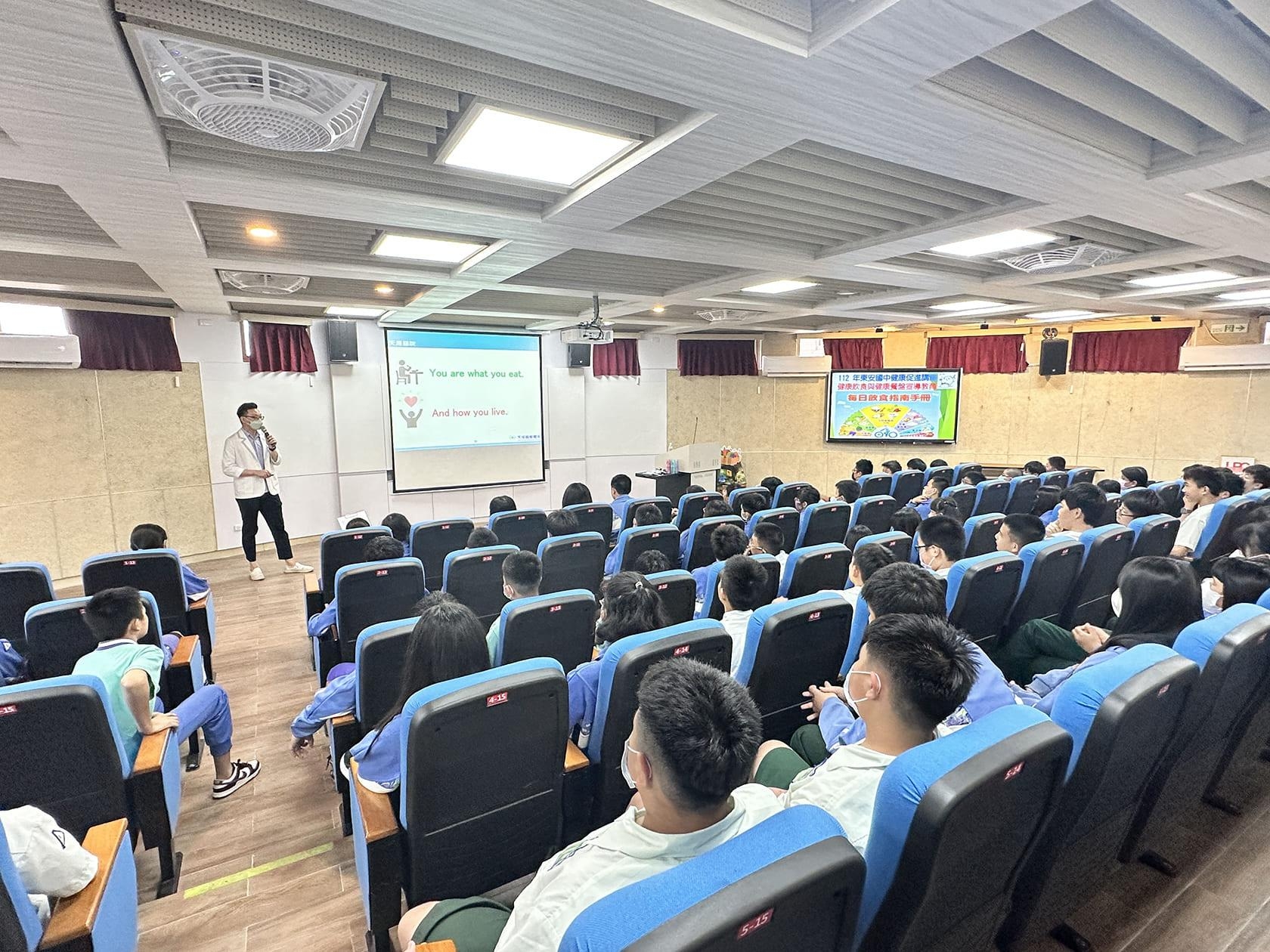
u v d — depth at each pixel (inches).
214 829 92.4
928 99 79.7
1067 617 124.2
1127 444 334.0
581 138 94.1
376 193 110.8
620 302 258.2
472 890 63.4
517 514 179.8
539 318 302.8
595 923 24.9
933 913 38.5
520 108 85.4
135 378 234.1
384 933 63.3
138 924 74.1
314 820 94.5
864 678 48.2
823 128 88.7
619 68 71.2
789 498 237.6
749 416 407.5
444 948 44.3
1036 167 105.0
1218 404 308.5
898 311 303.6
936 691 45.1
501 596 134.6
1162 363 320.5
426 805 55.9
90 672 79.1
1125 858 69.5
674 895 25.9
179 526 248.8
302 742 88.1
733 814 38.2
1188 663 51.8
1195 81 87.5
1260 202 135.4
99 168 94.2
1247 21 74.5
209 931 73.2
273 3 64.4
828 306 275.9
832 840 29.5
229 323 259.9
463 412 321.7
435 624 65.9
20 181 105.7
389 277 178.9
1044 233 153.6
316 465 289.6
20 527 208.2
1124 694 47.1
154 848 88.3
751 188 123.4
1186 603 70.8
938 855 34.4
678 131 90.7
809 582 123.8
